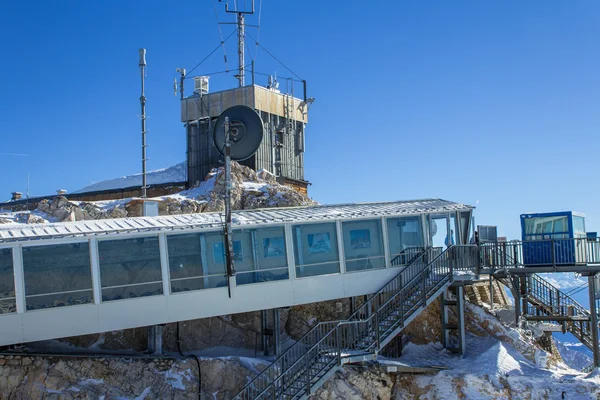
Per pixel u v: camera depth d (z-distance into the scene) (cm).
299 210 2944
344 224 2812
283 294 2656
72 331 2325
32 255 2308
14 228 2448
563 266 2838
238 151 3528
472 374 2759
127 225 2511
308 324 2972
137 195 4219
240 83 4375
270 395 2386
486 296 3794
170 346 2722
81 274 2361
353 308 2861
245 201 3516
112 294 2395
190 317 2495
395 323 2634
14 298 2270
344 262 2783
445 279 2794
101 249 2398
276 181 4066
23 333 2267
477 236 2970
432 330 3094
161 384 2455
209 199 3472
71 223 2544
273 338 2734
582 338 3288
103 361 2438
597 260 2792
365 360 2527
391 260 2870
